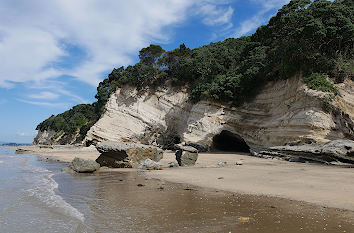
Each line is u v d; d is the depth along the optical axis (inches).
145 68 2180.1
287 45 1255.5
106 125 2201.0
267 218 266.4
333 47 1179.9
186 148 849.5
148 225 248.5
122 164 839.7
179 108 2015.3
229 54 1884.8
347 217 266.1
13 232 234.4
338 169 646.5
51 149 2402.8
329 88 1023.0
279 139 1157.7
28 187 482.0
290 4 1487.5
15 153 2058.3
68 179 595.8
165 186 475.5
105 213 295.1
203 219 265.6
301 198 353.1
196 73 2015.3
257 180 510.0
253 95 1508.4
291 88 1201.4
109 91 2716.5
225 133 1606.8
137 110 2164.1
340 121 973.2
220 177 561.6
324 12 1154.7
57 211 307.1
